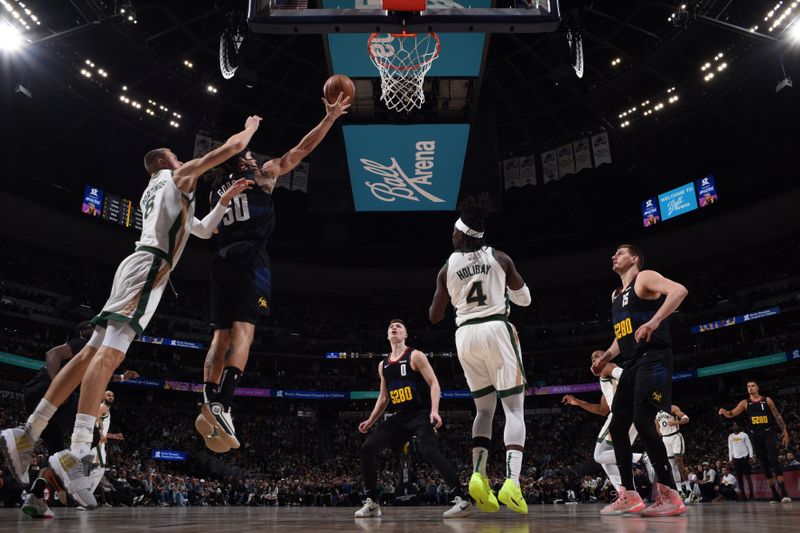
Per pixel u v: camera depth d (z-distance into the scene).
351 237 42.06
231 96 30.75
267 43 27.44
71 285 33.75
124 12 23.19
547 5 7.01
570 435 34.31
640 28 26.33
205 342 36.28
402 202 24.22
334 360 39.81
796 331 31.11
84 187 33.34
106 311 3.80
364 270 41.53
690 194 34.56
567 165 33.88
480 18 7.04
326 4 13.56
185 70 29.30
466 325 4.54
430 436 5.53
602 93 30.94
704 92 29.12
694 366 32.78
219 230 4.79
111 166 34.28
